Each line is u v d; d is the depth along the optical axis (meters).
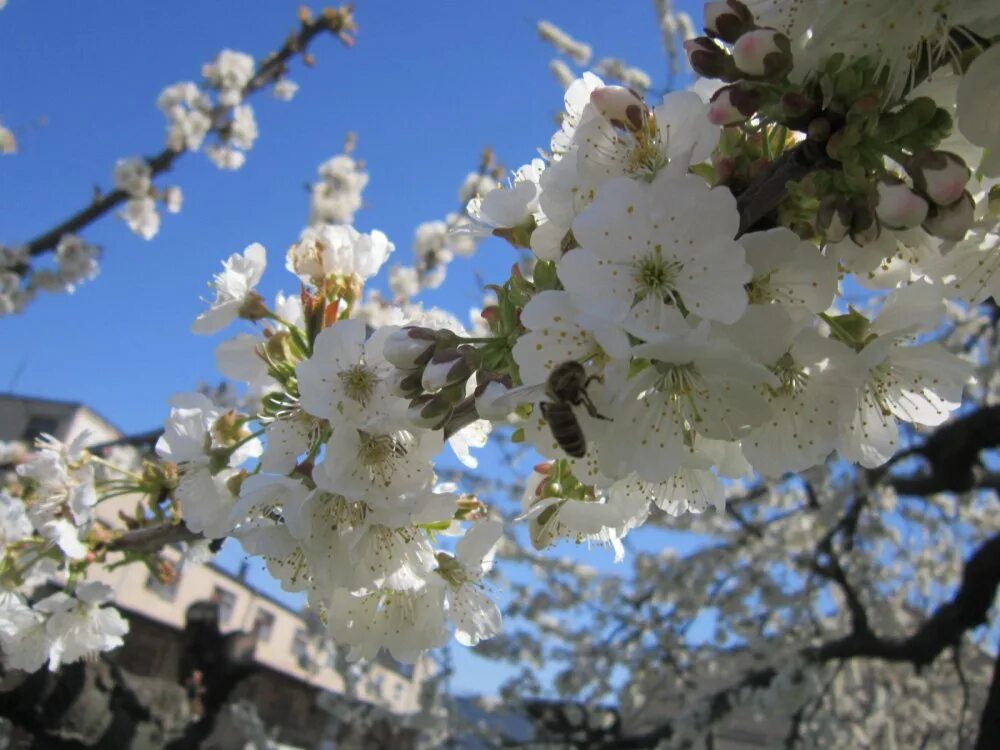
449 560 0.19
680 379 0.13
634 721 0.78
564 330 0.13
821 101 0.12
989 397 0.82
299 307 0.21
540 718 0.81
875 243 0.13
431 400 0.15
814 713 0.70
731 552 0.79
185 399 0.21
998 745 0.53
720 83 0.15
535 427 0.15
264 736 0.91
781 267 0.13
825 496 0.79
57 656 0.27
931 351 0.14
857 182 0.11
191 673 0.49
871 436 0.15
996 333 0.73
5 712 0.36
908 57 0.12
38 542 0.27
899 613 0.88
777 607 0.78
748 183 0.13
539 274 0.14
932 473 0.70
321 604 0.19
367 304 0.54
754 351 0.13
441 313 0.18
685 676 0.76
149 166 0.68
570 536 0.18
